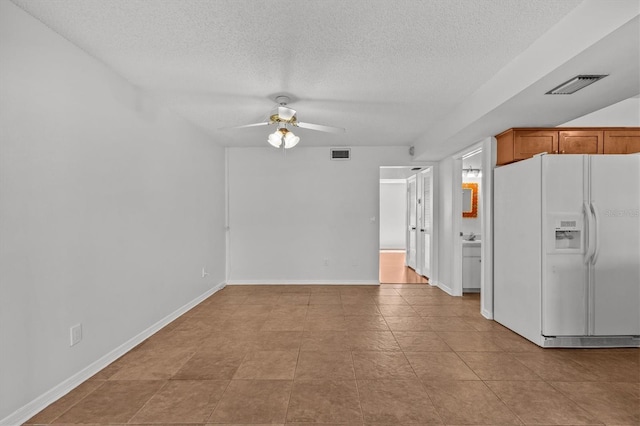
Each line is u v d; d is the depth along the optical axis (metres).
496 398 2.21
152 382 2.42
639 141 3.56
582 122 3.71
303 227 5.88
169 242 3.78
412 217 7.54
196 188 4.55
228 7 1.95
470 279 5.28
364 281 5.83
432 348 3.05
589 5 1.85
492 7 1.94
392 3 1.91
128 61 2.63
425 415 2.02
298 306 4.47
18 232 1.93
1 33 1.84
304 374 2.54
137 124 3.14
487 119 3.24
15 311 1.91
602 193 3.00
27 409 1.97
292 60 2.62
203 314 4.11
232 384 2.39
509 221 3.54
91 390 2.30
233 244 5.89
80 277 2.41
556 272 3.00
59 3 1.90
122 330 2.92
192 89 3.20
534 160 3.11
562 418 1.99
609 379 2.46
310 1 1.90
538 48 2.30
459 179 5.12
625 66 2.11
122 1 1.89
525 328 3.27
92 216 2.54
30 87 2.02
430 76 2.91
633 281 3.00
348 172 5.86
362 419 1.98
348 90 3.23
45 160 2.12
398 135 5.09
